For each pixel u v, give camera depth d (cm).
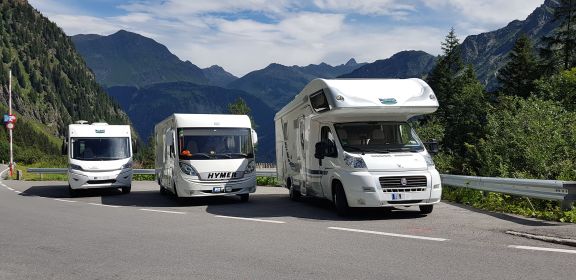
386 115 1166
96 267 638
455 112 5266
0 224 1060
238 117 1576
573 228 802
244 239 821
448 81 5969
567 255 647
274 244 770
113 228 979
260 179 2556
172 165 1548
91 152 1919
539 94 3606
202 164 1462
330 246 744
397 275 566
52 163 4797
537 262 612
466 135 5050
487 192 1291
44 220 1123
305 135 1358
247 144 1534
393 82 1166
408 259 644
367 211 1184
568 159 1788
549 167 1798
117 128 2009
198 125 1517
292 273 586
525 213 1034
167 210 1320
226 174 1470
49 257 706
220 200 1619
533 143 1964
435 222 965
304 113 1362
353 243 764
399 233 845
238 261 655
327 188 1177
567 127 2067
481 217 1023
